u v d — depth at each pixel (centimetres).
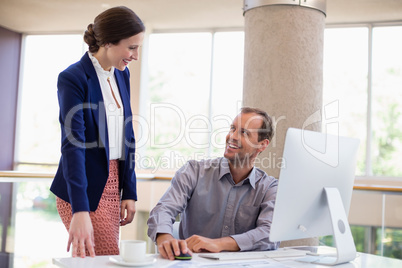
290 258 160
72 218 153
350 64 598
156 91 657
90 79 172
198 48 649
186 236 200
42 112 696
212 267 137
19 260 340
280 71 329
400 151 586
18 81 694
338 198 161
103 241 174
